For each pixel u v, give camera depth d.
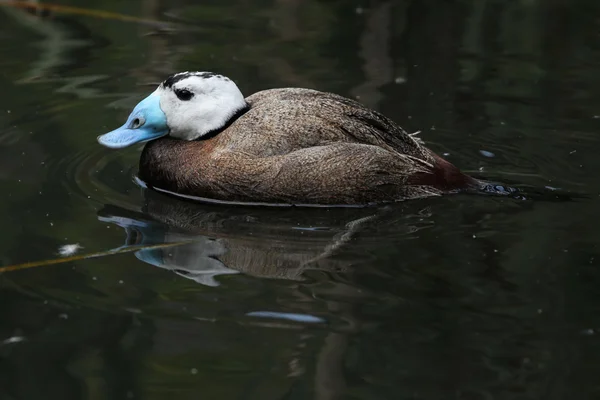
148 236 9.45
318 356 7.38
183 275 8.62
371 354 7.42
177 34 15.02
